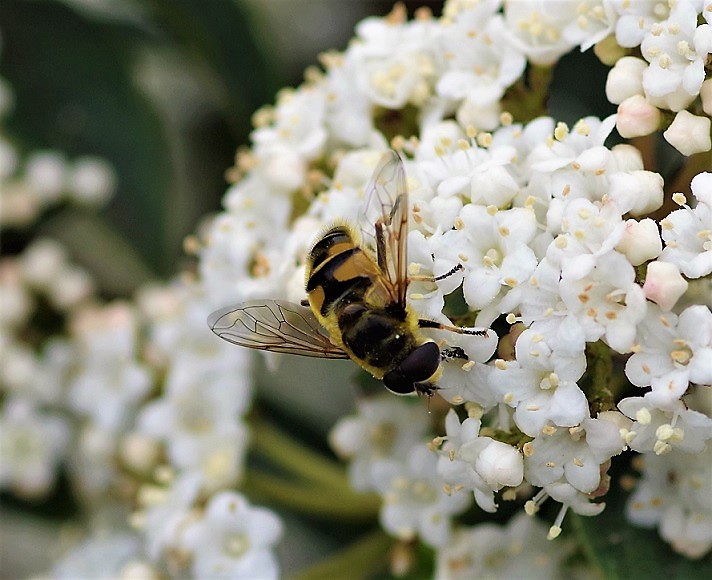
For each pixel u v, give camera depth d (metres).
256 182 0.22
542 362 0.19
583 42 0.21
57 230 0.27
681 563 0.20
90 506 0.25
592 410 0.20
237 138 0.26
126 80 0.26
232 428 0.23
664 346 0.19
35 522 0.26
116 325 0.24
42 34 0.26
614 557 0.20
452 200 0.20
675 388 0.19
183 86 0.27
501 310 0.20
